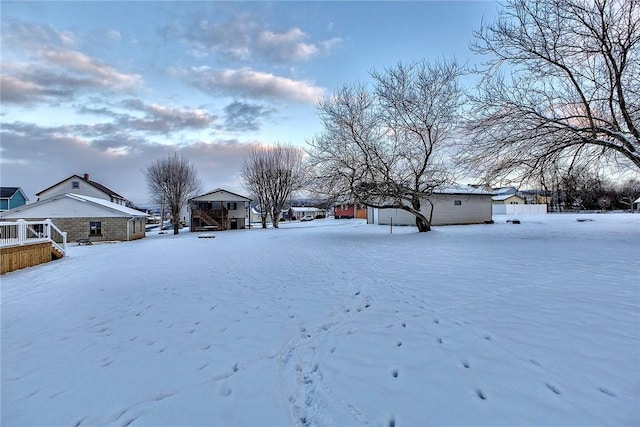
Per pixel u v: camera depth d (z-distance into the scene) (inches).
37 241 417.4
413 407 85.0
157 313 174.1
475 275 227.9
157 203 1660.9
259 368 109.9
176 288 232.7
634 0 318.7
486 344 117.4
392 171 568.1
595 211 1553.9
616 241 386.9
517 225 767.7
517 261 274.2
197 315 167.9
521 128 371.2
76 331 151.4
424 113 545.6
